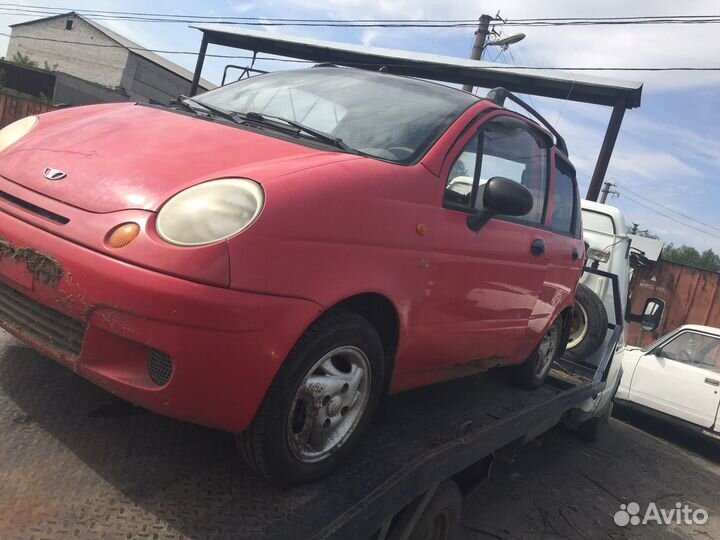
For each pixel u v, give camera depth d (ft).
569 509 15.96
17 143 8.47
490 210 9.95
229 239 6.24
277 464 6.91
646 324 21.91
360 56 45.06
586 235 21.70
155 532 6.03
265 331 6.36
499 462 12.73
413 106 10.07
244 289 6.21
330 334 7.09
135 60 160.35
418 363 9.49
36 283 6.89
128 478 6.81
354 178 7.57
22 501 6.09
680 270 44.39
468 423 9.80
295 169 7.23
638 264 29.19
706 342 28.30
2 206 7.41
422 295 8.66
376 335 7.89
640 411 28.58
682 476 22.20
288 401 6.81
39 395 8.23
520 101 12.34
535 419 12.53
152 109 9.67
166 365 6.46
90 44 162.30
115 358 6.62
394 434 9.14
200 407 6.40
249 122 9.23
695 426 27.14
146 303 6.10
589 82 37.47
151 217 6.49
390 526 8.34
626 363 29.14
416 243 8.35
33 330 7.25
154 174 7.05
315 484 7.38
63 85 122.11
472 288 9.90
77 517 6.04
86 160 7.49
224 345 6.17
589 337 18.76
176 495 6.67
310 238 6.77
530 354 13.94
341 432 7.73
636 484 19.61
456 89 11.30
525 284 11.76
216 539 6.07
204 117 9.30
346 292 7.16
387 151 8.92
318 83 11.03
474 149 10.03
